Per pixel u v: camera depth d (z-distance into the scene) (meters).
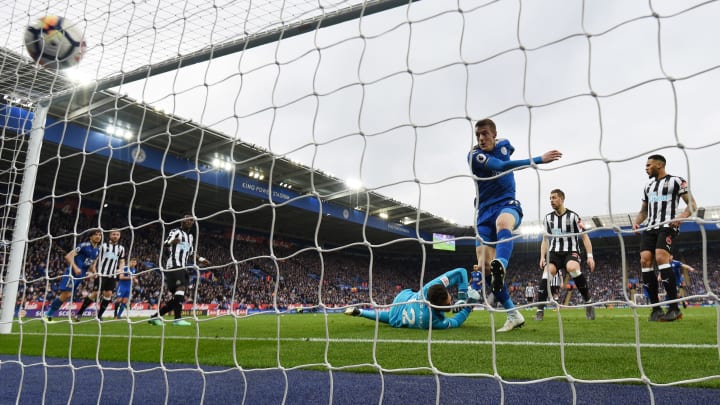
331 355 3.43
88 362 3.63
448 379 2.54
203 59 4.11
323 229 32.69
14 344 4.94
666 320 5.62
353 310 5.98
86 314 14.88
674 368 2.55
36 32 4.48
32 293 16.16
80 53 4.52
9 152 7.21
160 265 2.74
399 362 3.02
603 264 33.75
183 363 3.40
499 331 4.85
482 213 4.67
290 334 5.45
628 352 3.15
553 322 6.19
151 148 19.48
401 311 5.52
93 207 24.31
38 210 21.91
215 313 22.39
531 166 1.93
